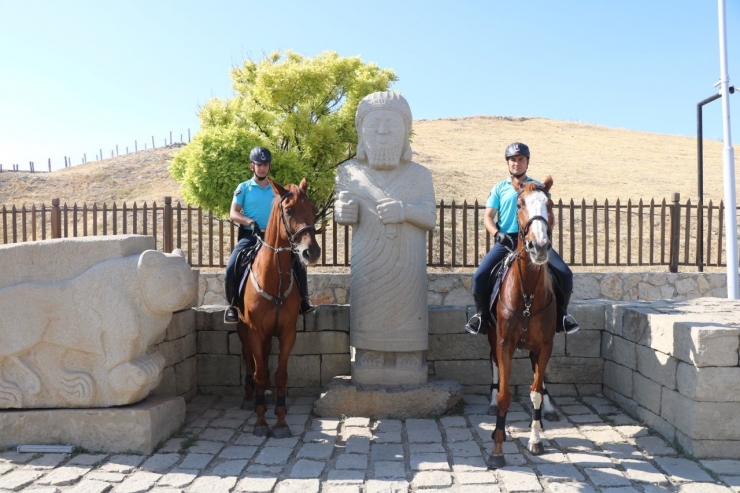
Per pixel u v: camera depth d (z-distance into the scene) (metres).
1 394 5.38
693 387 5.05
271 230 5.74
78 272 5.41
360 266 6.43
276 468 4.93
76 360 5.38
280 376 5.88
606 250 10.25
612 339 6.86
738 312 6.13
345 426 6.04
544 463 4.96
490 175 29.41
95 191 29.09
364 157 6.60
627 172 31.61
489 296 5.77
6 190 29.69
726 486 4.47
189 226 10.05
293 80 10.21
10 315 5.30
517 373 7.22
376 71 11.27
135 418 5.25
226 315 6.29
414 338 6.39
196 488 4.50
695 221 20.27
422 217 6.33
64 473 4.75
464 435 5.73
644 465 4.90
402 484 4.57
